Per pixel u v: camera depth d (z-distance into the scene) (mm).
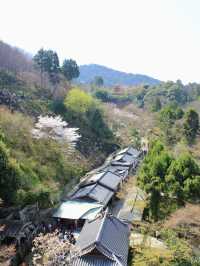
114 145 59281
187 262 20125
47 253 19188
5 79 53344
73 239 26062
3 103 45000
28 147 36219
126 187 40594
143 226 27625
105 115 70688
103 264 19906
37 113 48438
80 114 57188
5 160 26406
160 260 21078
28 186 28359
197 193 25312
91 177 41438
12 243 22859
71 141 43875
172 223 22922
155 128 65812
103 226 23078
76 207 30766
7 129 35531
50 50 66125
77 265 19781
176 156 37969
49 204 29625
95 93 93625
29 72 62312
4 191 25828
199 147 42344
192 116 45625
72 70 72875
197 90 106312
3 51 60562
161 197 27234
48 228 27625
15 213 25641
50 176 34875
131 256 22859
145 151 58562
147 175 29719
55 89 60656
